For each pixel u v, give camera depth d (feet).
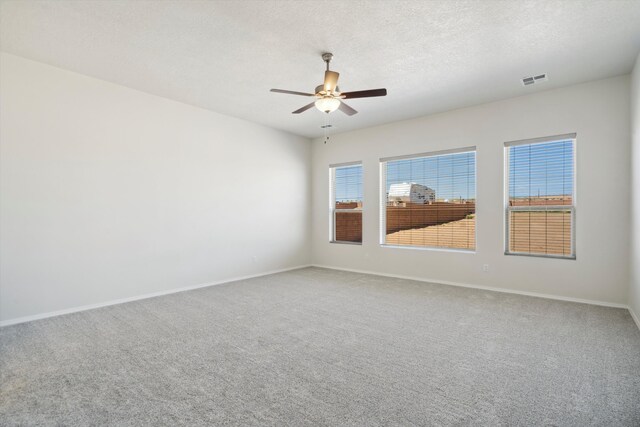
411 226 18.33
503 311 12.09
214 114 16.87
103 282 13.00
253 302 13.39
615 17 8.66
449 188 16.92
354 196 20.77
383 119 18.04
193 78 12.78
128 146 13.75
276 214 20.11
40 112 11.54
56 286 11.85
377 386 7.00
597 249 12.89
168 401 6.44
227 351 8.73
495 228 15.26
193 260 15.96
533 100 14.23
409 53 10.67
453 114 16.43
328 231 21.77
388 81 12.88
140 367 7.84
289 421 5.82
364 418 5.91
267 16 8.71
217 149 16.99
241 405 6.31
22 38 9.94
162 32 9.55
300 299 13.84
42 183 11.59
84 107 12.53
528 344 9.15
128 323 10.91
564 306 12.69
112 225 13.28
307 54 10.78
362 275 19.03
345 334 9.92
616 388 6.87
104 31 9.53
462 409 6.18
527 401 6.43
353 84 13.16
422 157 17.69
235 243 17.83
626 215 12.31
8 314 10.86
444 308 12.50
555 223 14.03
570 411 6.10
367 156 19.74
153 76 12.62
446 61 11.22
